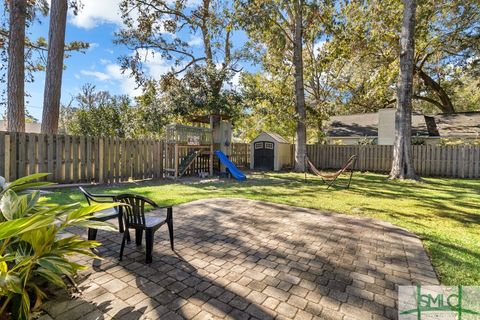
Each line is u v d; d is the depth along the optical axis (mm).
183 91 13297
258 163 13719
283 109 13375
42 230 1869
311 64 17688
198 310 1959
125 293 2160
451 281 2420
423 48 15438
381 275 2529
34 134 6484
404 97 9492
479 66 15664
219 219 4324
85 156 7496
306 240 3430
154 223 2836
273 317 1896
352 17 14008
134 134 14648
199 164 11531
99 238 3379
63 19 8078
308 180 9617
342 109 21469
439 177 10898
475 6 12961
